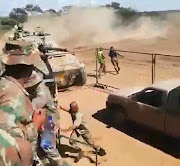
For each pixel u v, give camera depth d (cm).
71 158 725
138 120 870
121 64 2059
